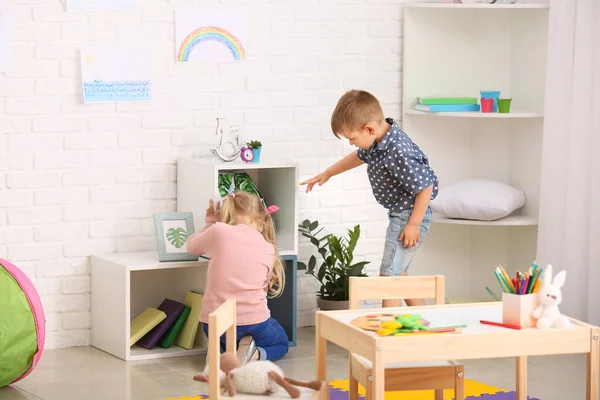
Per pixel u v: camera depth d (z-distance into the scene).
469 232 5.53
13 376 4.00
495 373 4.30
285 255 4.75
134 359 4.53
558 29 4.87
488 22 5.37
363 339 2.88
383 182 4.44
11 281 4.00
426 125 5.39
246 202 4.42
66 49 4.64
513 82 5.36
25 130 4.61
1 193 4.59
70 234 4.74
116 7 4.70
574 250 4.82
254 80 5.04
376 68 5.29
